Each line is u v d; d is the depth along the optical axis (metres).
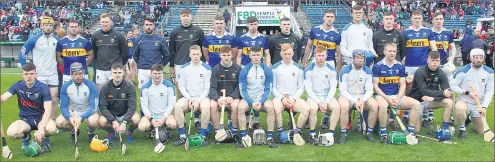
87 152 6.18
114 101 6.63
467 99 7.21
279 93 6.90
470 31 13.34
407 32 8.08
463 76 7.21
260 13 22.17
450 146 6.41
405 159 5.73
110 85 6.61
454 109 7.48
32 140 6.58
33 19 24.62
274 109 6.55
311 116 6.64
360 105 6.68
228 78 6.95
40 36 7.36
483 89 7.18
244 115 6.52
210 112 6.69
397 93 7.30
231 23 22.53
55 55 7.54
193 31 7.97
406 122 7.76
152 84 6.80
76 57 7.57
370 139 6.74
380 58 8.00
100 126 6.61
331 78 7.00
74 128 6.26
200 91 7.03
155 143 6.38
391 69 7.14
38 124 6.33
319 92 7.04
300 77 7.00
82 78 6.55
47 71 7.44
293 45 8.04
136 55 8.20
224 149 6.29
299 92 6.94
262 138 6.52
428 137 6.98
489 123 7.83
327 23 8.02
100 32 7.69
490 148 6.29
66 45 7.53
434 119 8.42
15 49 22.33
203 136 6.56
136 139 6.95
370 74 6.98
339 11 25.36
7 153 5.84
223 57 6.81
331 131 6.59
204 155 5.96
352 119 8.30
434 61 6.93
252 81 6.89
